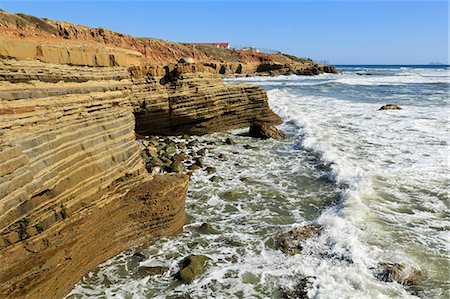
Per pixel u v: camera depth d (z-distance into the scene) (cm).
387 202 996
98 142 773
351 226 855
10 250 540
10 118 589
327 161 1398
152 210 816
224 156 1488
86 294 644
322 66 9931
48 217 607
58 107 700
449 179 1168
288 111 2533
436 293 635
